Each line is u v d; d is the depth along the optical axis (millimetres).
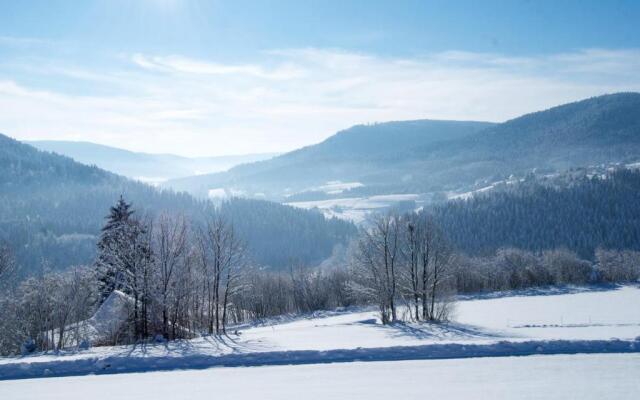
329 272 110000
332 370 29141
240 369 30125
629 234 164750
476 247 165500
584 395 23219
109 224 61531
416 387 25219
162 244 47375
